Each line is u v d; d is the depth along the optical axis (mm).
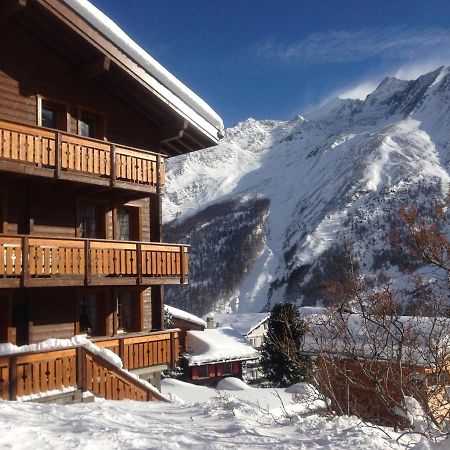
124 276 13383
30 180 12273
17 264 10984
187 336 42031
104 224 14492
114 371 11906
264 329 55188
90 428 6305
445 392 8969
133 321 15094
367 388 9664
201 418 8695
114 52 13234
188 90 14891
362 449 6336
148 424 7590
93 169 12719
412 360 9805
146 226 15641
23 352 10320
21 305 12484
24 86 12859
